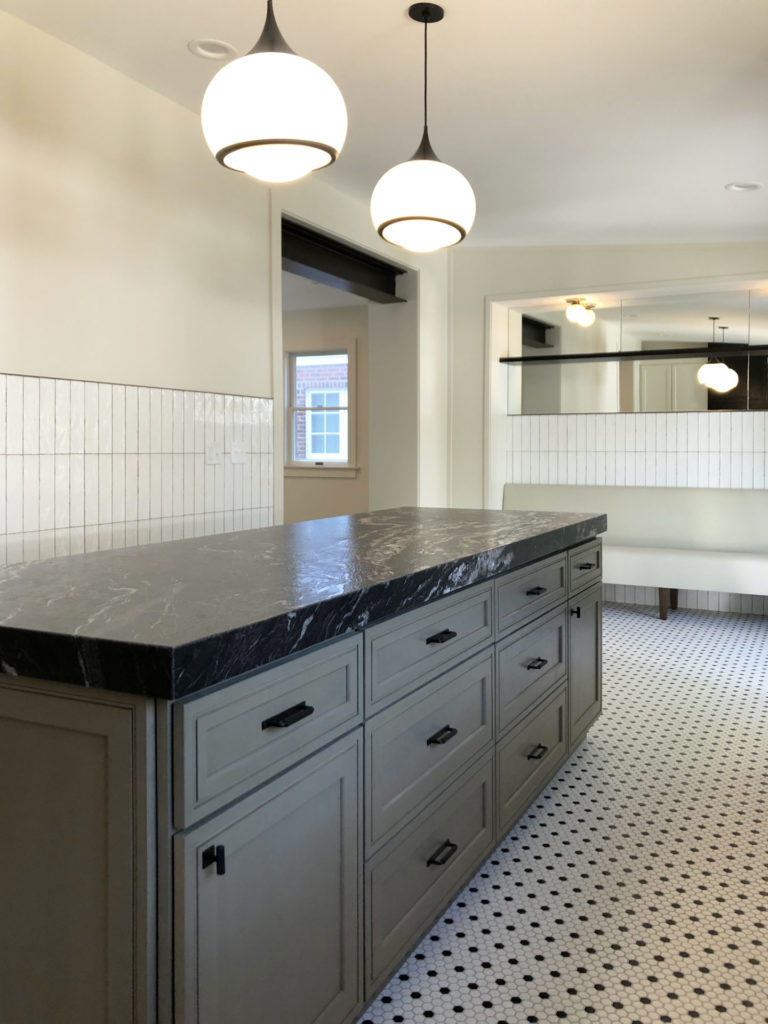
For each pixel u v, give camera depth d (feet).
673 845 7.58
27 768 3.88
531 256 18.85
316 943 4.52
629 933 6.19
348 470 26.02
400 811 5.41
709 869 7.14
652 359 18.99
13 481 9.16
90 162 9.98
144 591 4.84
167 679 3.40
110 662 3.53
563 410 19.86
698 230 16.63
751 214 15.42
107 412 10.30
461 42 9.36
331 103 6.37
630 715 11.32
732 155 12.57
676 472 18.88
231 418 12.38
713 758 9.70
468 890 6.82
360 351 25.61
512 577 7.34
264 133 6.22
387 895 5.29
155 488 11.05
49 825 3.84
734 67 9.81
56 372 9.64
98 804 3.69
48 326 9.52
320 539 7.53
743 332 18.12
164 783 3.51
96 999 3.74
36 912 3.90
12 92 9.02
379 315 18.53
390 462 18.54
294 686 4.26
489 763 6.89
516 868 7.18
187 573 5.56
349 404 25.84
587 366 19.61
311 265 15.26
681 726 10.85
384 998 5.44
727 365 18.31
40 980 3.91
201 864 3.59
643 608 19.13
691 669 13.71
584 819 8.13
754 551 17.56
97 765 3.69
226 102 6.28
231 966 3.82
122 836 3.61
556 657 8.66
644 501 18.74
